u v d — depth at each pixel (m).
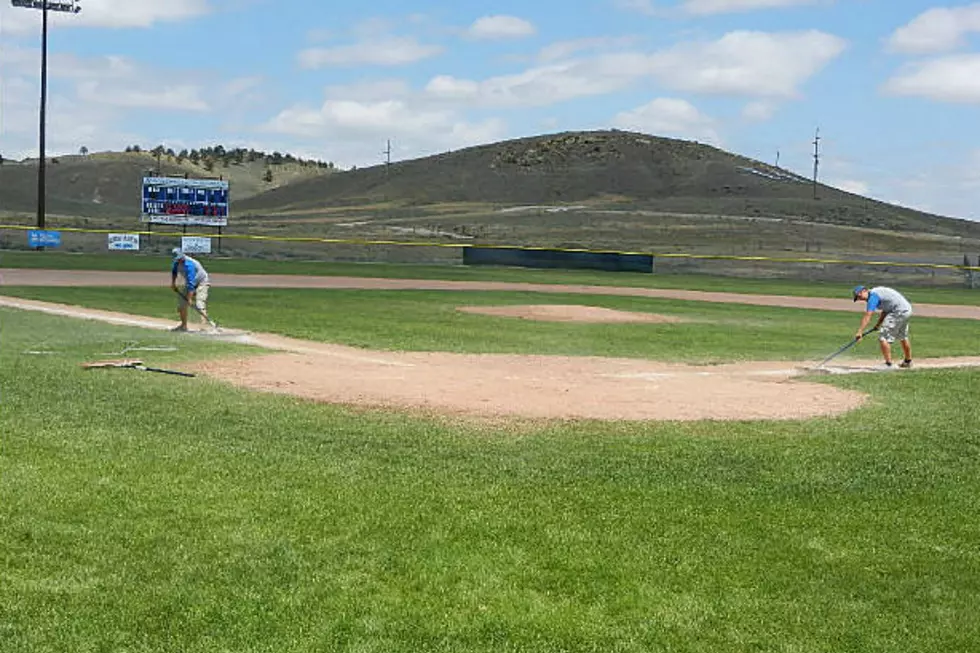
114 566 6.42
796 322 29.00
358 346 19.38
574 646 5.51
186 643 5.40
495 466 9.38
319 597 6.04
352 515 7.60
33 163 176.12
